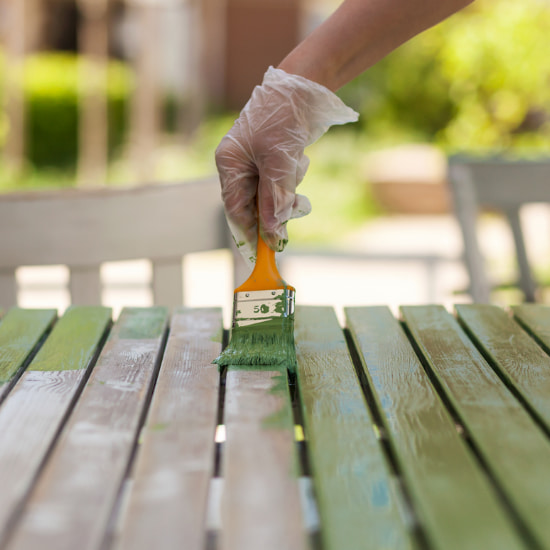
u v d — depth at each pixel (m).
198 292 4.46
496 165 2.78
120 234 1.97
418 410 1.00
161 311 1.48
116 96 9.51
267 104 1.23
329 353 1.24
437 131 9.16
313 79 1.25
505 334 1.34
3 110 7.86
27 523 0.72
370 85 9.59
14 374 1.15
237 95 13.02
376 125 9.32
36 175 7.93
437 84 8.83
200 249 2.04
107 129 9.15
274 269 1.24
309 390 1.07
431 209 7.32
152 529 0.71
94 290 1.99
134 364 1.17
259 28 12.87
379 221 7.00
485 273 2.82
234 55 12.89
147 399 1.08
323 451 0.87
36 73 8.83
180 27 10.68
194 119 9.54
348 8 1.24
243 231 1.32
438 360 1.20
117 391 1.05
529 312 1.48
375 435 0.92
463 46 5.67
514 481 0.81
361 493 0.78
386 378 1.12
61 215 1.94
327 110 1.25
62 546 0.69
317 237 6.15
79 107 8.73
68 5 11.47
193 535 0.71
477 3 5.80
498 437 0.91
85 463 0.84
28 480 0.81
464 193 2.78
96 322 1.40
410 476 0.82
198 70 9.55
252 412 0.98
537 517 0.74
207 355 1.22
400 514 0.74
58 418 0.97
